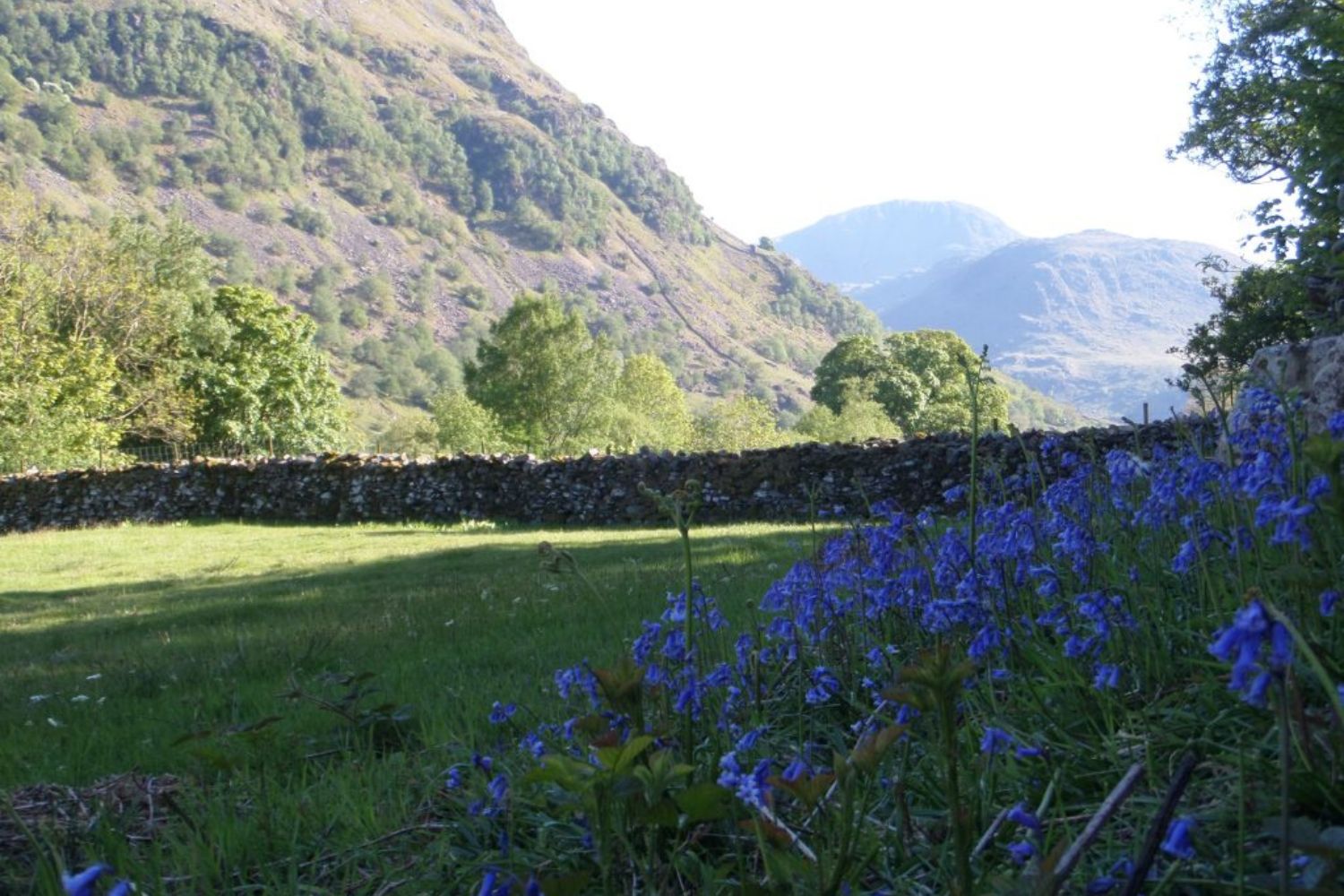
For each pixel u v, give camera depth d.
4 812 3.84
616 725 3.01
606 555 13.81
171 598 13.12
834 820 2.62
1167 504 3.70
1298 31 20.97
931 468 18.92
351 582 13.30
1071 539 3.56
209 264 58.12
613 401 60.31
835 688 3.32
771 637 3.97
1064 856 2.00
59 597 14.25
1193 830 2.25
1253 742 2.66
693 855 2.71
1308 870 1.91
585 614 8.22
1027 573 3.69
